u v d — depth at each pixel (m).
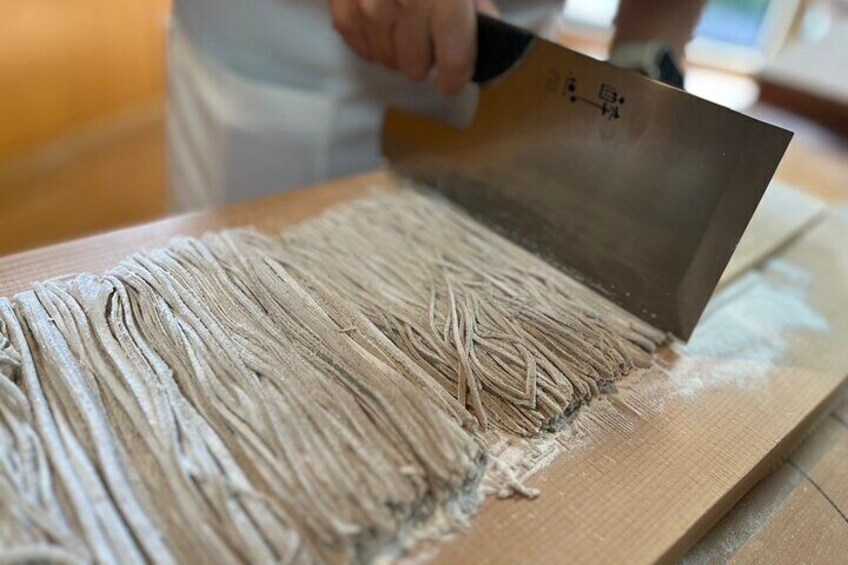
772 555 0.52
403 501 0.42
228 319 0.55
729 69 1.45
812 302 0.73
